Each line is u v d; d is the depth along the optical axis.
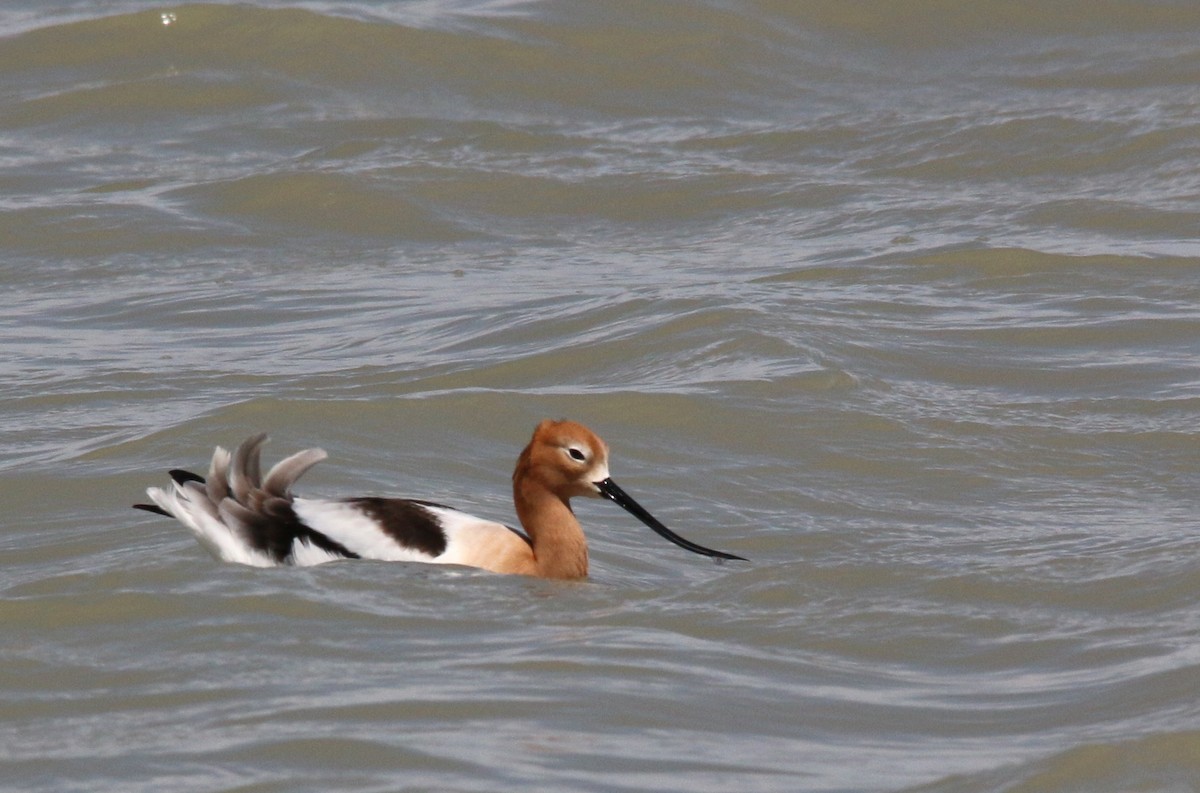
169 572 12.09
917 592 12.28
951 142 30.17
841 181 28.30
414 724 9.49
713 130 31.88
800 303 21.14
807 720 9.79
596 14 36.22
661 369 18.77
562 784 8.75
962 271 22.88
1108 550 13.28
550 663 10.51
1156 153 29.05
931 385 18.33
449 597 11.83
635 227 26.53
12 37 34.84
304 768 8.93
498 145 30.44
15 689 10.19
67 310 22.39
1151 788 8.91
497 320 21.06
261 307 22.38
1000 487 15.62
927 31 36.75
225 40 34.59
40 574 12.55
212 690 10.08
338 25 34.72
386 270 24.33
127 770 8.98
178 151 30.48
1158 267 22.84
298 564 12.31
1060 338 19.95
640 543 14.14
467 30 35.31
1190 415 17.28
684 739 9.43
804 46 36.03
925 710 10.00
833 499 15.35
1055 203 26.42
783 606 11.95
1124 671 10.55
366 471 15.72
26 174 29.09
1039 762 9.10
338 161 29.45
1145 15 37.22
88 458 15.69
